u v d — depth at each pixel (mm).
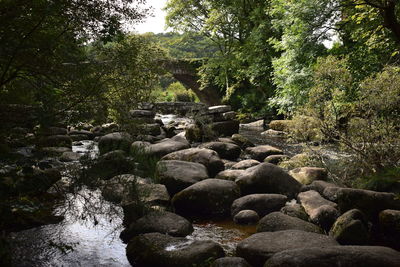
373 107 6105
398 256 2725
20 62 3297
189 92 37969
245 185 5340
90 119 3910
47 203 4496
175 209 4848
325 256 2699
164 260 3135
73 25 3531
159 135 10812
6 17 2939
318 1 10984
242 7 22344
